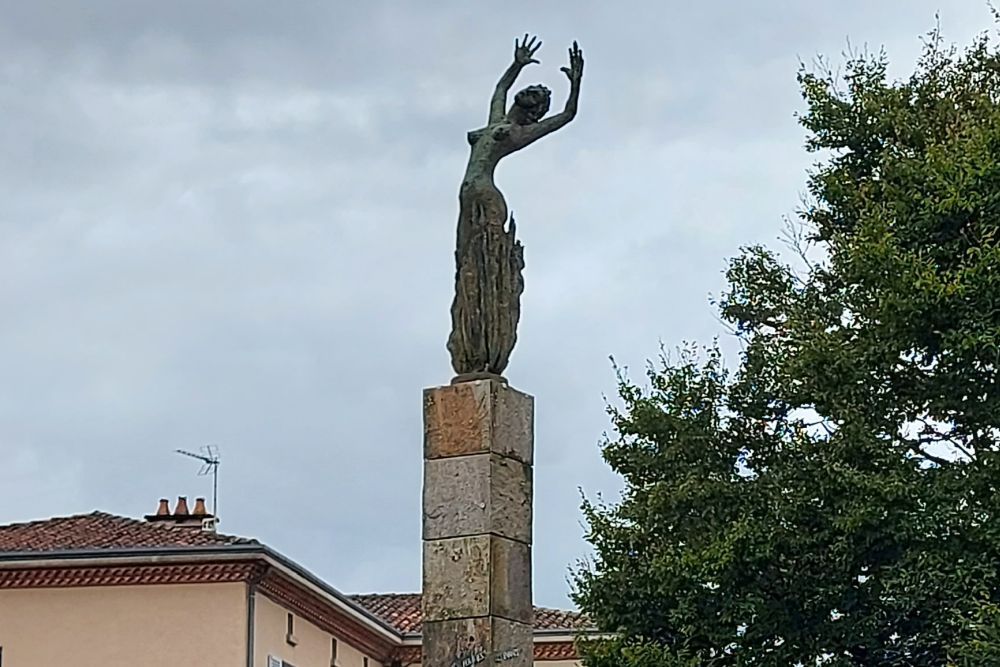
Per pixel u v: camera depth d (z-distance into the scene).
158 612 40.78
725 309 35.16
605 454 34.84
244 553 40.47
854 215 33.91
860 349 31.58
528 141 20.48
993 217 30.17
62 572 41.00
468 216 20.20
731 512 32.97
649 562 32.81
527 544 19.89
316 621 44.16
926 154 31.19
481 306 20.03
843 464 31.31
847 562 31.11
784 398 33.69
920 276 29.70
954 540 30.25
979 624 28.56
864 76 35.00
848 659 31.95
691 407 34.56
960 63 34.94
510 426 19.88
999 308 29.53
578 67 20.77
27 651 40.88
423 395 19.97
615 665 32.59
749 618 31.84
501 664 19.27
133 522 44.59
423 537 19.73
